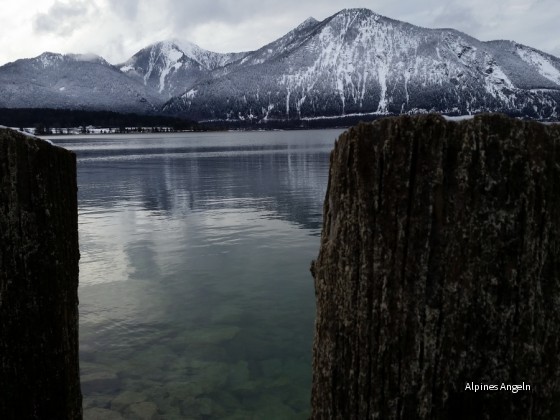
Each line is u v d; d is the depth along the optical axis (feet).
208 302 30.60
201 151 226.38
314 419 8.63
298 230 52.26
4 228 8.66
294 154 187.52
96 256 42.50
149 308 29.48
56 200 9.51
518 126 6.99
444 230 7.16
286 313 28.66
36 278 9.12
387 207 7.37
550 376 7.33
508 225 7.04
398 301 7.37
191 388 20.02
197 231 52.75
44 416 9.46
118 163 160.15
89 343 24.40
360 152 7.55
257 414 18.42
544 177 7.02
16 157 8.70
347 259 7.80
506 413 7.22
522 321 7.12
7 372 8.88
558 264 7.22
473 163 7.04
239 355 23.21
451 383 7.23
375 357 7.59
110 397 19.15
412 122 7.18
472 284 7.11
